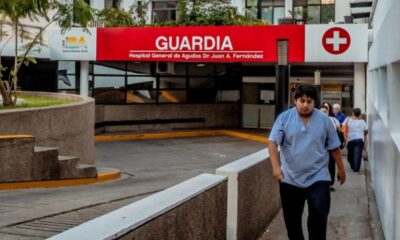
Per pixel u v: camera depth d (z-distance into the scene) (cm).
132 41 2467
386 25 840
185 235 457
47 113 1294
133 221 359
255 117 3108
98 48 2505
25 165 1052
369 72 1823
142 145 2423
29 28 2423
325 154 582
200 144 2489
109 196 939
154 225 387
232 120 3144
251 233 681
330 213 937
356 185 1265
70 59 2533
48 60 2647
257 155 777
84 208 796
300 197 588
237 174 597
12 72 1745
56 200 876
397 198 604
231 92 3145
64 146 1376
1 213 732
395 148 647
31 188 1059
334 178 1198
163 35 2427
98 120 2741
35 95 2038
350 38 2158
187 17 2788
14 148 1026
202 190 502
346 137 1512
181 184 520
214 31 2358
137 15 2994
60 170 1143
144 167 1772
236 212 596
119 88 2866
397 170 608
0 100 1641
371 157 1499
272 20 3356
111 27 2522
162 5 3459
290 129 575
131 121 2881
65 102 1667
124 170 1673
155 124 2955
